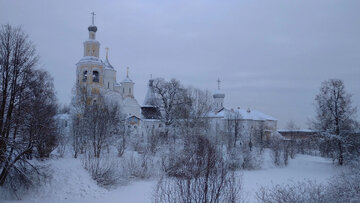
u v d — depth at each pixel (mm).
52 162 27109
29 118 20938
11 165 19062
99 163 28109
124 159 30328
